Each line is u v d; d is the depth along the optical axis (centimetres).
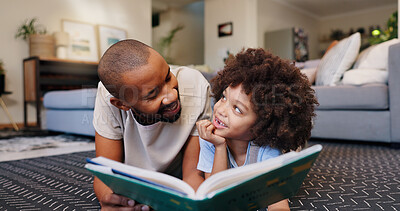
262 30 647
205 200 42
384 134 209
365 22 786
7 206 83
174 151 77
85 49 481
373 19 773
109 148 75
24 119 410
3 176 124
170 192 44
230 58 74
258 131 62
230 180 44
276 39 637
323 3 727
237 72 62
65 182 111
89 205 83
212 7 649
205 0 661
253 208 56
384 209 76
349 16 809
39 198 90
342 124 226
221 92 71
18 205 84
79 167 141
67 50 460
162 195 47
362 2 724
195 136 80
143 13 581
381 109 211
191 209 45
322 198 86
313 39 830
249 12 591
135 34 568
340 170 127
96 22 509
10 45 418
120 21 544
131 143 76
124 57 54
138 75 53
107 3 524
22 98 429
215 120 67
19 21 425
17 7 423
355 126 220
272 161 46
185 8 748
